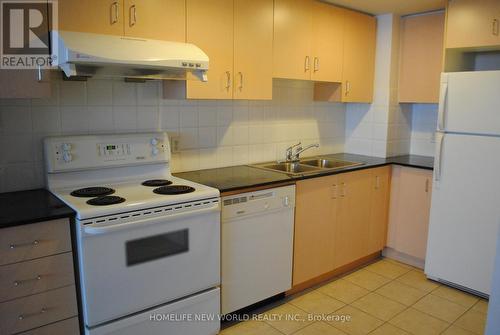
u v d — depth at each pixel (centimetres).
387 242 351
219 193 215
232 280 236
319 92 344
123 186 222
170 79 229
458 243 286
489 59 318
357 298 280
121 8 201
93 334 180
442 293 288
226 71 246
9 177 207
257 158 315
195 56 206
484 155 265
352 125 381
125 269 185
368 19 343
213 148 286
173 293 204
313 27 296
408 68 351
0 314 160
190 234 206
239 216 232
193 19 227
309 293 287
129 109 241
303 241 277
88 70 193
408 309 266
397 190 338
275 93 320
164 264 198
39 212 171
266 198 245
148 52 192
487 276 274
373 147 366
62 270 173
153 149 240
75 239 175
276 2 268
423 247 325
